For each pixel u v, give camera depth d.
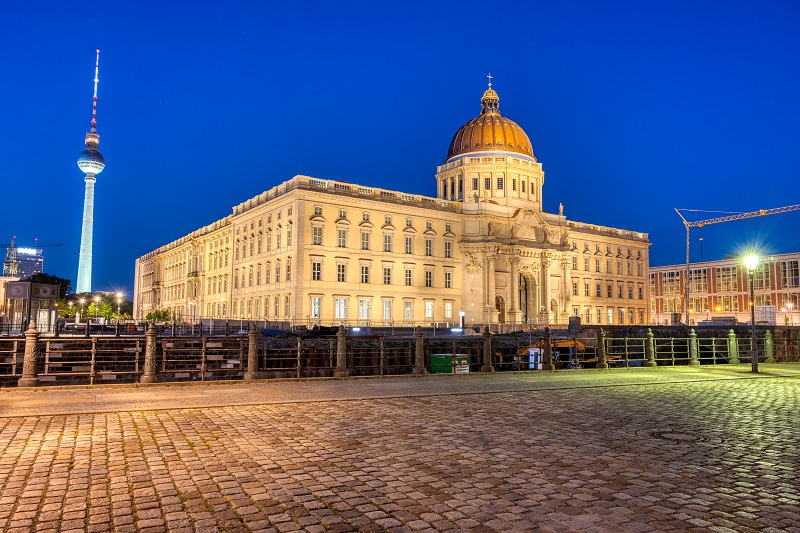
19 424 14.55
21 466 10.51
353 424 14.88
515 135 105.19
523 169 102.88
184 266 125.19
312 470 10.34
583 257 109.56
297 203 77.44
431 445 12.42
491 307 89.75
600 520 7.88
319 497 8.80
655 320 142.25
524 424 15.00
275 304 82.00
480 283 90.69
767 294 119.31
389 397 19.91
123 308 193.12
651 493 9.09
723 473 10.30
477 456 11.44
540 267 97.06
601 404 18.80
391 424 14.91
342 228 80.69
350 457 11.31
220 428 14.26
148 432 13.64
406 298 85.38
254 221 90.94
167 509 8.23
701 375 30.14
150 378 23.25
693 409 17.91
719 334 57.97
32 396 19.52
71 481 9.55
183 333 56.19
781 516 8.10
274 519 7.86
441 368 35.06
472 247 91.12
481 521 7.81
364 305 81.56
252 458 11.20
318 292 77.56
